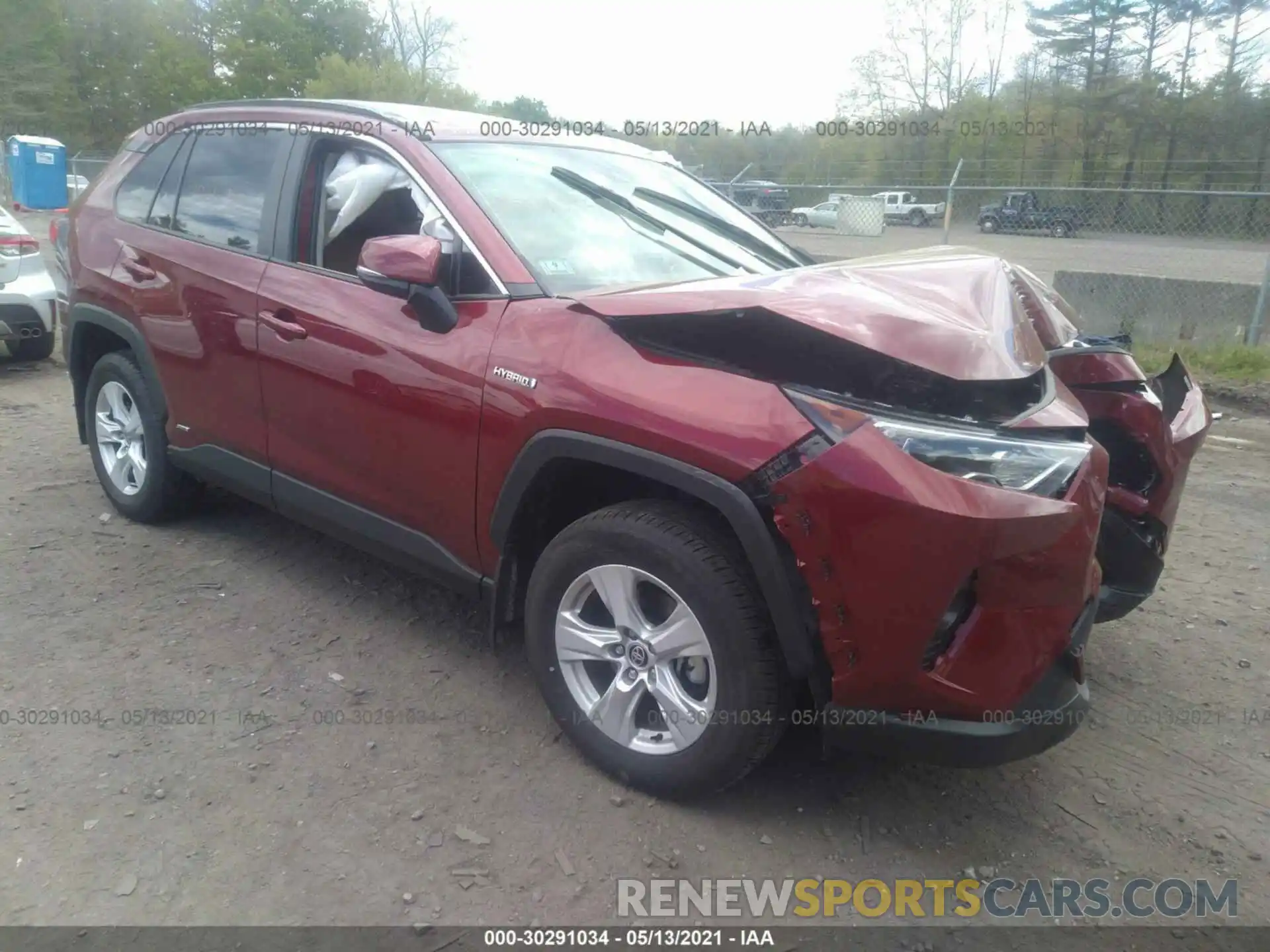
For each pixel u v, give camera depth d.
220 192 3.99
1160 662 3.74
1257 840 2.76
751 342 2.59
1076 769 3.06
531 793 2.81
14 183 23.83
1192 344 9.66
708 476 2.44
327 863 2.51
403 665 3.47
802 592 2.40
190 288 3.89
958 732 2.37
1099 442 3.21
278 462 3.67
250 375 3.66
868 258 3.14
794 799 2.83
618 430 2.58
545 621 2.90
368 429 3.26
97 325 4.41
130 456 4.52
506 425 2.83
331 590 4.01
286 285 3.53
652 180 4.00
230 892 2.40
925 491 2.24
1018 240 14.38
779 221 13.47
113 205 4.50
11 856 2.48
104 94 54.72
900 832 2.73
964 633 2.33
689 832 2.68
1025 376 2.47
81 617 3.70
